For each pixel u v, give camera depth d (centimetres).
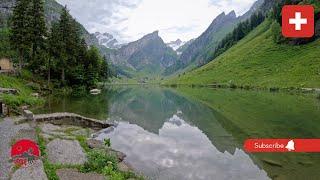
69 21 9400
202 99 7962
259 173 2098
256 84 12638
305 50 14412
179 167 2262
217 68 19138
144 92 12675
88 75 10775
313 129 3550
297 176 2023
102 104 6588
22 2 7875
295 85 10681
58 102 6300
